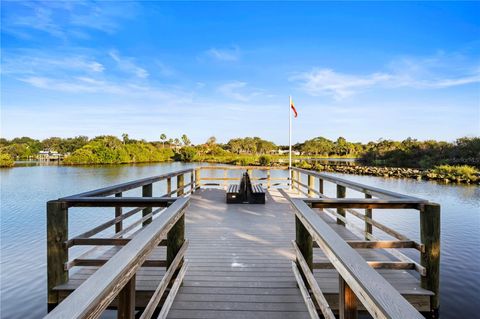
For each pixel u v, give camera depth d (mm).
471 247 6457
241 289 2539
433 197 13703
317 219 1838
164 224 1673
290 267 3016
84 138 79625
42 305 4383
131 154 59000
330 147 81750
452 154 30266
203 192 8547
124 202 2512
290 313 2184
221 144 87562
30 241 7438
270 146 82375
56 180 24141
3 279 5219
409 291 2426
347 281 1060
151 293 2488
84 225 9086
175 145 89000
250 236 4133
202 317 2127
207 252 3463
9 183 21953
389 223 8547
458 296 4344
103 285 858
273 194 8188
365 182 20719
